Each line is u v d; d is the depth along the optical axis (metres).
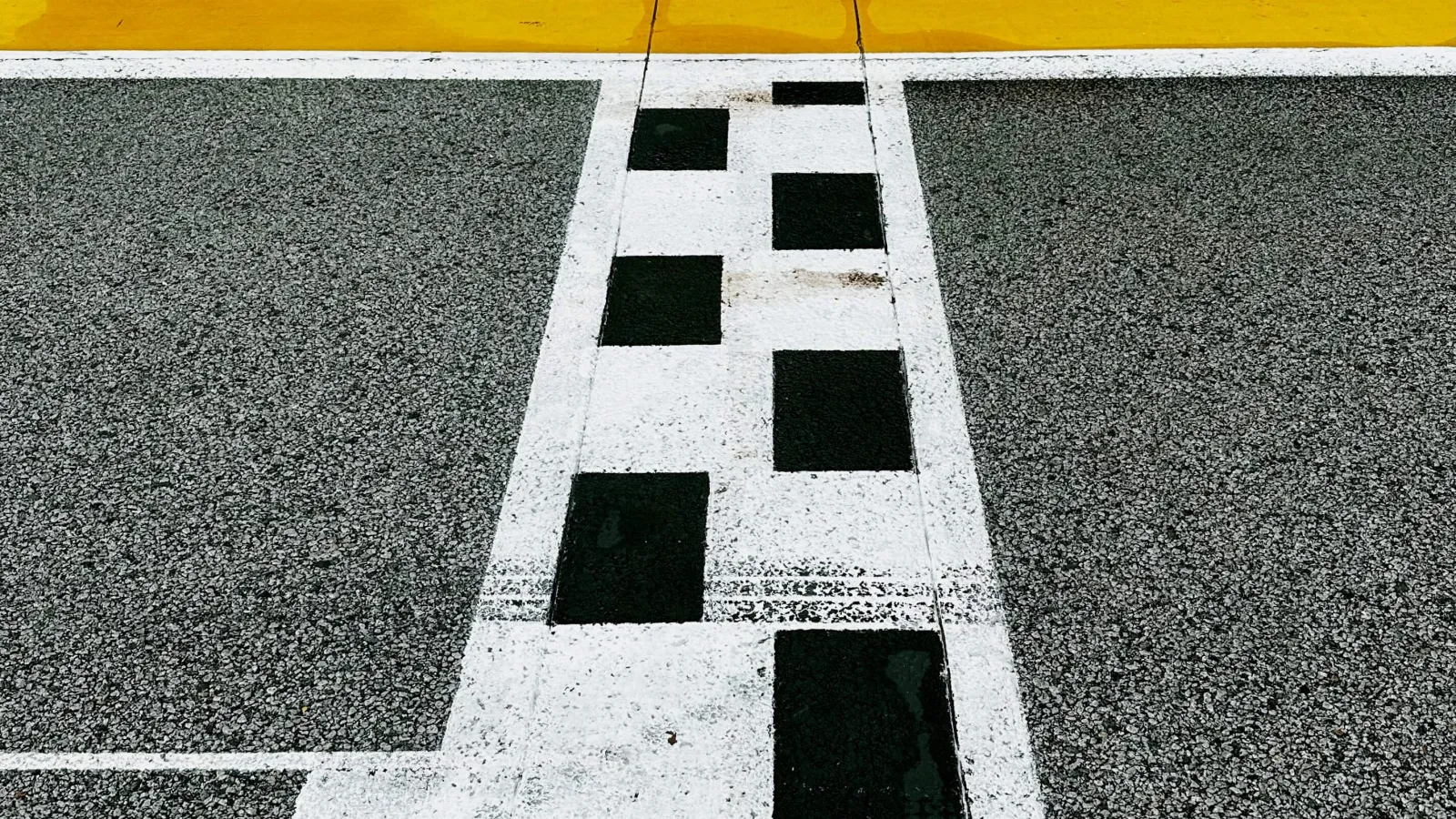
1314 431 2.95
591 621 2.54
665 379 3.22
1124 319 3.38
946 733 2.31
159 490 2.84
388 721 2.35
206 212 3.94
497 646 2.49
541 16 5.38
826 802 2.21
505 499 2.83
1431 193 3.94
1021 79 4.77
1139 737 2.28
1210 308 3.41
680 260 3.73
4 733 2.32
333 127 4.46
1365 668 2.38
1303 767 2.22
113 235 3.82
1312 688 2.35
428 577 2.63
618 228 3.89
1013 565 2.63
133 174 4.16
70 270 3.64
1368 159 4.14
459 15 5.39
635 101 4.68
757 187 4.12
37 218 3.91
